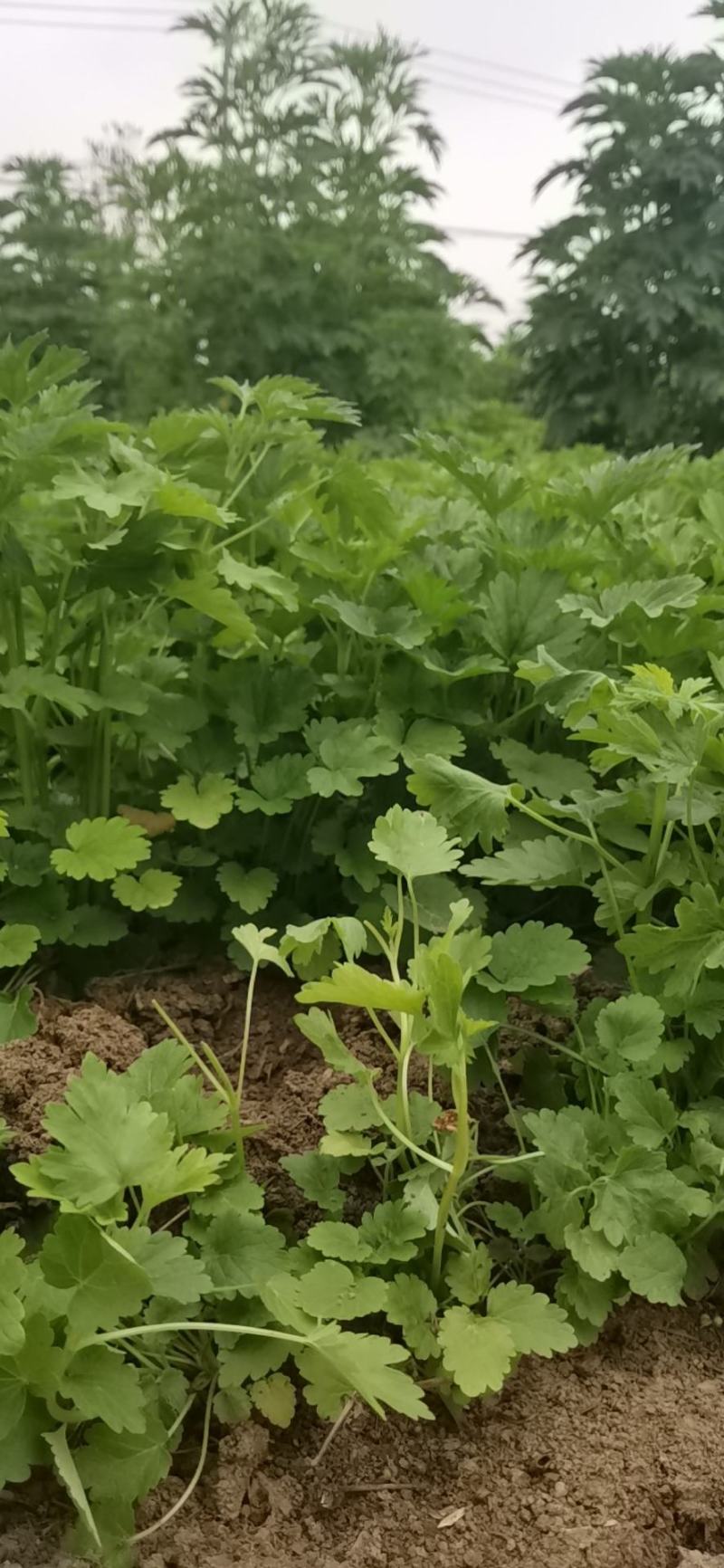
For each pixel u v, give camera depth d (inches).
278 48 565.9
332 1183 58.4
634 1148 55.4
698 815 66.6
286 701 83.7
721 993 61.3
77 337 628.7
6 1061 62.6
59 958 81.0
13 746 88.8
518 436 499.8
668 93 544.1
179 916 80.4
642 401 553.9
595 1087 64.4
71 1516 45.8
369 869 77.9
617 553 97.5
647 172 532.1
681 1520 47.0
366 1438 50.9
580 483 95.1
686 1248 58.6
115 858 68.7
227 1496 47.4
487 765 87.5
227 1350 50.7
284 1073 68.8
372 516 91.6
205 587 76.0
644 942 60.4
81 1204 43.8
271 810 76.3
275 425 91.2
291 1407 50.1
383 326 534.6
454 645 91.6
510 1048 70.0
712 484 127.9
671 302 520.7
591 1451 49.9
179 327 545.0
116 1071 63.7
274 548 94.3
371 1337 46.4
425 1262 55.9
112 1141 46.1
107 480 74.0
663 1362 55.2
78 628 86.3
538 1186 56.7
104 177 594.2
